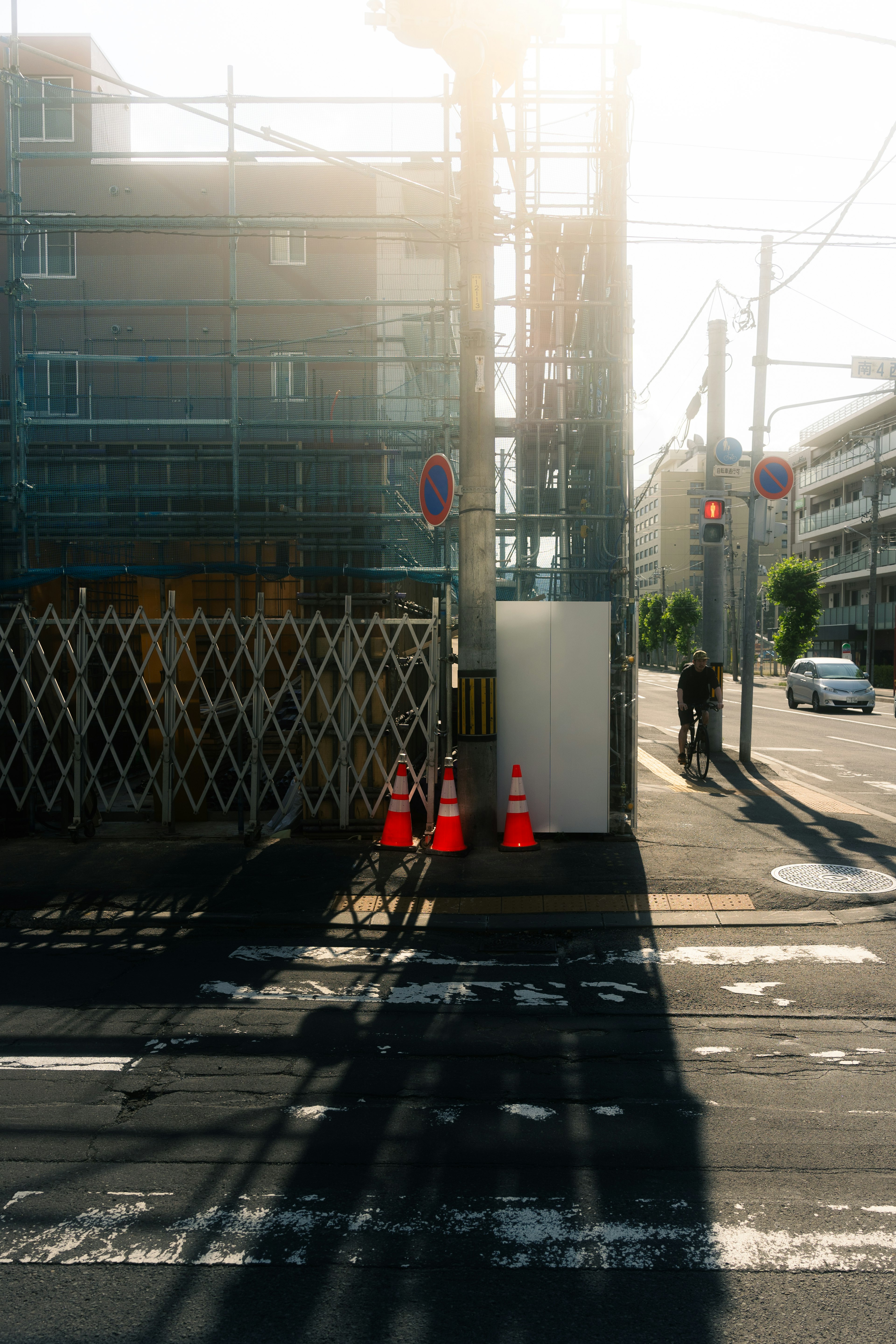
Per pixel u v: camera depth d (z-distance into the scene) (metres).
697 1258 3.07
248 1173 3.60
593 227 11.12
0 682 10.12
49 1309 2.82
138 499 11.89
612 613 10.43
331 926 7.01
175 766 10.12
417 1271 3.00
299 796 10.12
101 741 12.41
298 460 11.90
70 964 6.22
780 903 7.45
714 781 13.88
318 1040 4.93
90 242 18.77
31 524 11.52
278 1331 2.72
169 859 8.76
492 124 8.91
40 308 12.52
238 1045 4.85
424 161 12.33
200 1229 3.23
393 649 9.62
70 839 9.54
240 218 11.41
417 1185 3.51
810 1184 3.53
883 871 8.38
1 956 6.41
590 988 5.73
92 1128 3.96
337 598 9.86
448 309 11.73
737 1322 2.76
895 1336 2.71
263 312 18.11
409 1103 4.20
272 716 9.63
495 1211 3.34
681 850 9.10
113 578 12.05
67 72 19.53
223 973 6.03
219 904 7.45
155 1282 2.95
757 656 84.81
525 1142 3.84
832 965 6.17
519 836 9.02
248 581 12.34
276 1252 3.10
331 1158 3.71
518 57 8.84
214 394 17.94
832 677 30.70
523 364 11.32
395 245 18.62
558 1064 4.64
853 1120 4.04
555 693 9.42
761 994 5.63
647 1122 4.02
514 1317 2.78
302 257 18.75
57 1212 3.34
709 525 16.02
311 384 15.52
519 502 11.97
